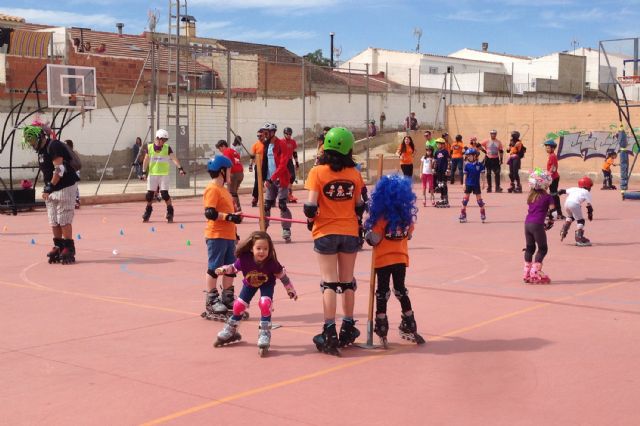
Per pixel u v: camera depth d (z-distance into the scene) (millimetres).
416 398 5465
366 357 6566
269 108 38781
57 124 31234
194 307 8617
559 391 5609
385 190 6766
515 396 5504
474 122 35844
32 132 11609
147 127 34344
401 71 63406
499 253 12711
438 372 6105
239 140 26250
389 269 6883
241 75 41781
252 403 5359
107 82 32875
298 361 6445
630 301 8852
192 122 35500
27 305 8727
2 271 11062
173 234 15414
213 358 6543
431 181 21609
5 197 19656
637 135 31047
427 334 7348
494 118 35125
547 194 9938
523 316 8094
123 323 7848
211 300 8000
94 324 7809
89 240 14469
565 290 9523
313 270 11094
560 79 61781
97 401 5422
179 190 26172
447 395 5531
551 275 10594
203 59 42750
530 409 5227
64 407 5305
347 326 6859
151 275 10688
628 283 9992
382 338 6840
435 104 46188
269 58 43875
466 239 14539
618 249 13070
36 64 30656
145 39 45938
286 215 14023
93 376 6023
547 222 9977
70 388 5727
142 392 5617
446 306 8602
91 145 32406
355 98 42188
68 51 32875
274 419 5039
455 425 4926
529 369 6164
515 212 19891
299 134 40062
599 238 14516
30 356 6621
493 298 9031
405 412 5172
